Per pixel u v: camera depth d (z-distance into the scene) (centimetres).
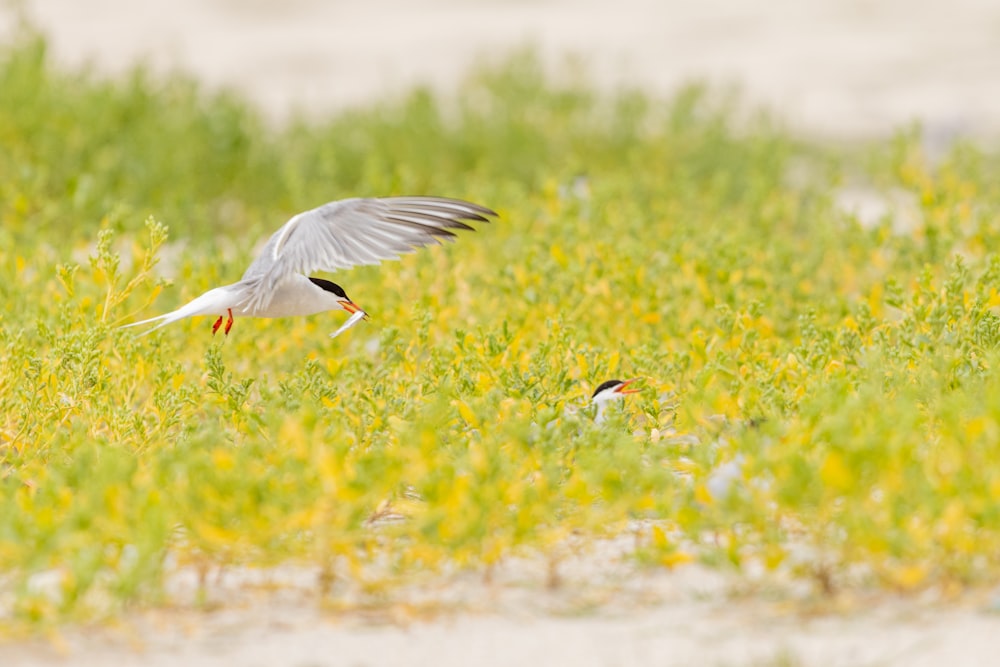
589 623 805
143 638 786
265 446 961
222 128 2367
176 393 1098
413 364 1189
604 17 4050
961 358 1072
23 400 1095
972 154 1984
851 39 3712
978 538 815
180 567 853
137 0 4156
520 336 1327
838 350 1196
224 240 2072
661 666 746
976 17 3844
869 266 1625
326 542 827
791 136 2762
